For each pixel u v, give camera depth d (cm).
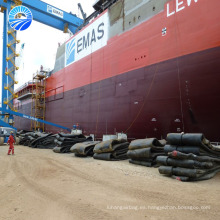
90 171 788
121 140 1133
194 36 1249
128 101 1700
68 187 554
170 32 1400
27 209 394
